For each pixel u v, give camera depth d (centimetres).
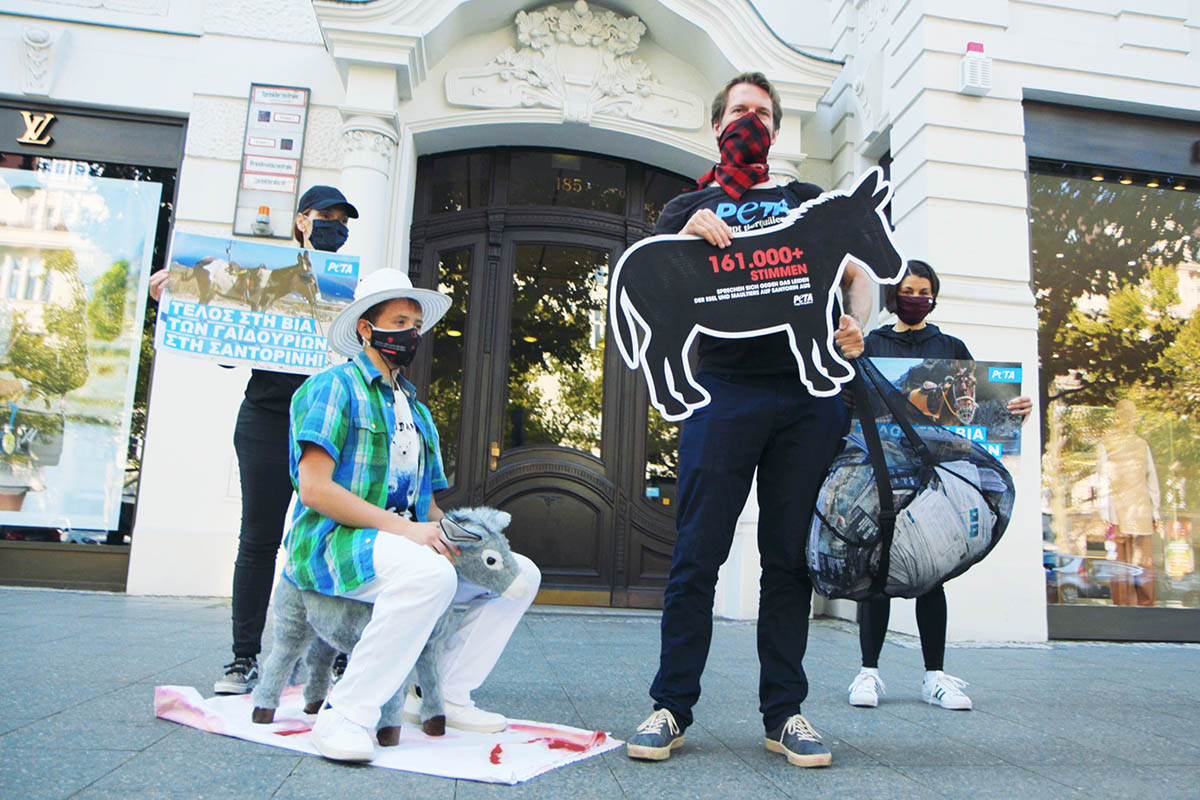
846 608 543
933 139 504
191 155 541
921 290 295
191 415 514
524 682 290
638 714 242
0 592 484
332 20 506
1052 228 533
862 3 599
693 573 203
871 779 183
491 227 589
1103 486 513
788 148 570
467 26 557
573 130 575
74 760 169
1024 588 473
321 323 264
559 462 571
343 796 155
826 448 211
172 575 498
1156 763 206
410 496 214
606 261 604
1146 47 544
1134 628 492
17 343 535
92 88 547
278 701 204
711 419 207
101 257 546
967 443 234
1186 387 538
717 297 210
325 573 189
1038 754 212
